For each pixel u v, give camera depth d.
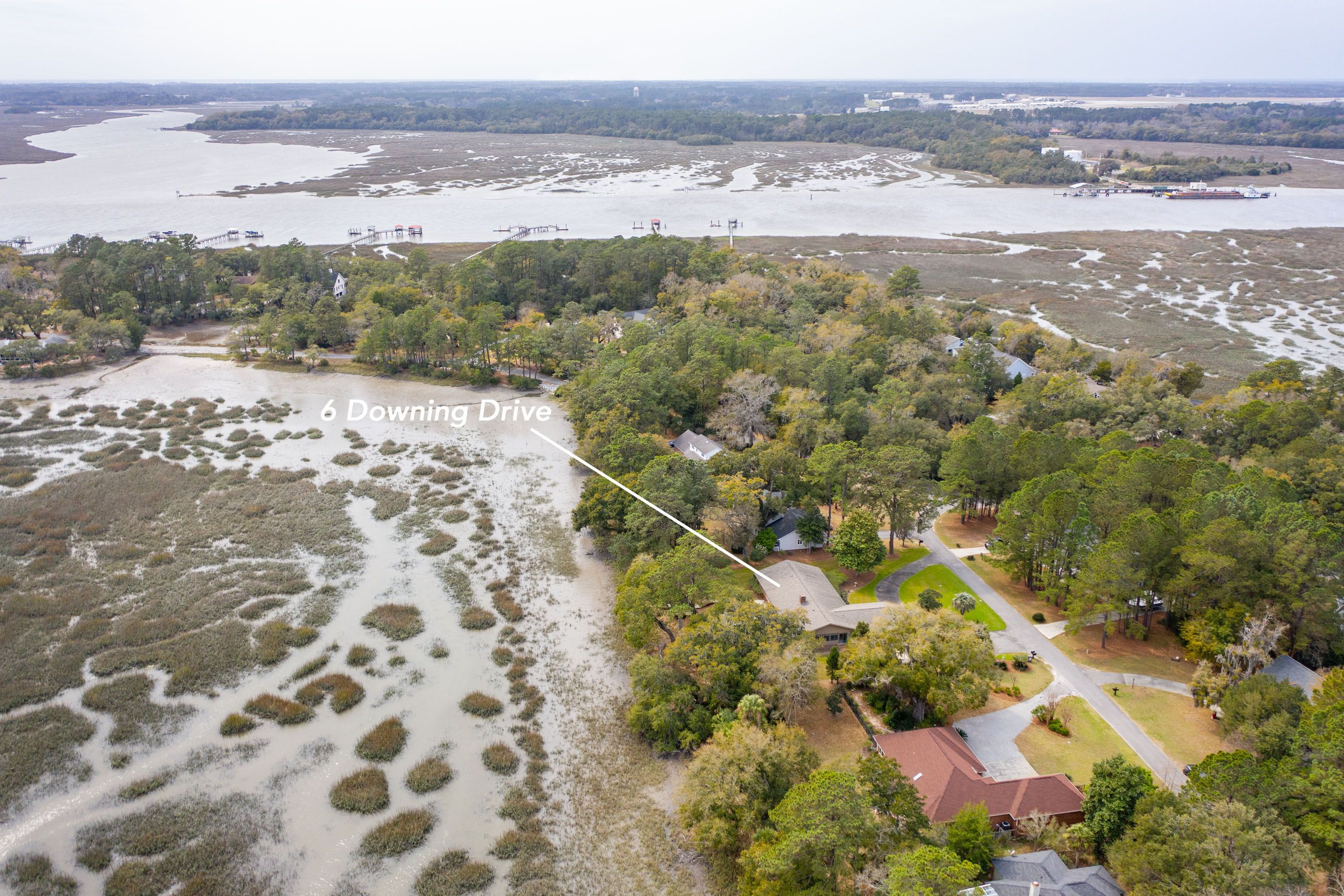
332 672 71.25
